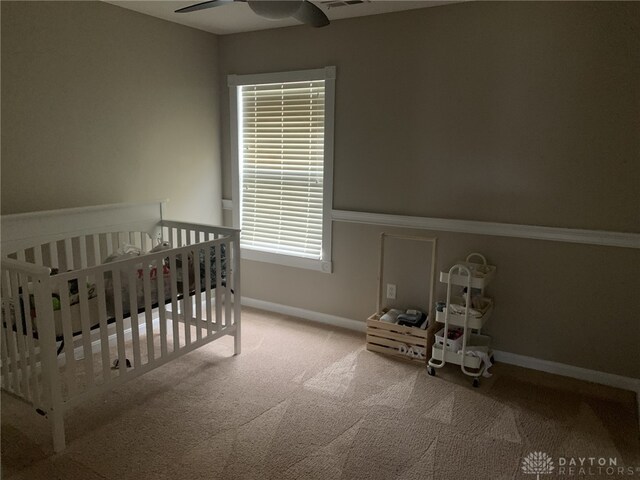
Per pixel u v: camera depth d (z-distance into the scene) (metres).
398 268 3.52
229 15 3.40
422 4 3.05
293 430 2.40
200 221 4.08
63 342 2.38
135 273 2.54
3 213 2.70
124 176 3.38
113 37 3.18
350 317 3.80
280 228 4.04
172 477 2.05
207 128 4.03
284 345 3.44
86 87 3.06
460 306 3.01
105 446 2.25
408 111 3.29
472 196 3.16
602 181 2.77
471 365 2.90
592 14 2.66
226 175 4.23
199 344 3.03
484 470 2.13
